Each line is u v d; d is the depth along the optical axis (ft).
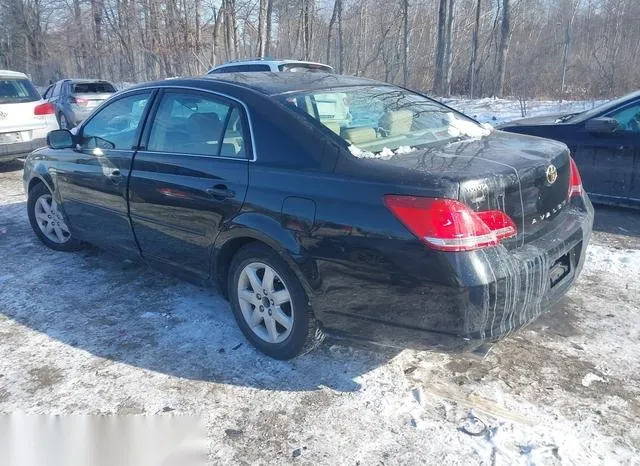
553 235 9.74
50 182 15.81
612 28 66.80
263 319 10.88
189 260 12.09
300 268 9.57
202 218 11.25
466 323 8.31
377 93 12.28
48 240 17.21
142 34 86.38
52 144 14.55
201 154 11.52
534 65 67.97
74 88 49.34
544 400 9.45
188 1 82.58
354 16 106.11
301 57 101.65
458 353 8.80
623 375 10.11
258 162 10.38
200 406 9.57
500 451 8.30
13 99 28.14
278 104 10.55
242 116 10.86
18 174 29.55
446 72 72.90
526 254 8.93
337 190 9.13
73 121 47.96
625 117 19.10
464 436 8.65
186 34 79.00
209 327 12.18
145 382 10.28
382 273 8.65
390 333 9.05
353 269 8.95
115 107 14.12
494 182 8.55
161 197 12.10
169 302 13.48
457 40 94.02
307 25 87.81
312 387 9.99
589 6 74.43
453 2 70.69
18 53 138.31
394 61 88.74
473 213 8.28
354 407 9.43
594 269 14.87
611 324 11.93
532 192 9.23
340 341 11.36
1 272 15.61
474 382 10.00
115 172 13.30
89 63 113.80
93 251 17.13
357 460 8.27
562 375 10.14
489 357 10.74
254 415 9.32
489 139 11.16
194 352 11.23
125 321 12.59
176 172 11.78
